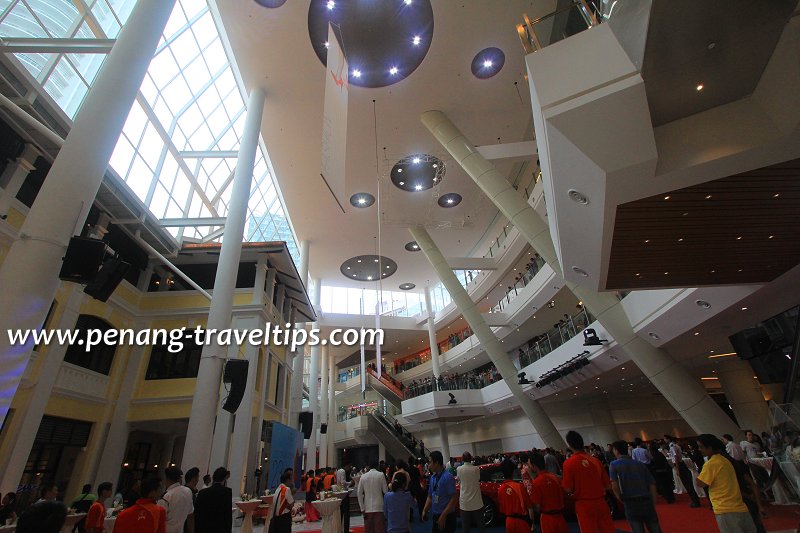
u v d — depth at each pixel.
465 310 23.14
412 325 36.78
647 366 11.88
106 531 5.89
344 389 41.38
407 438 30.20
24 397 9.91
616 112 4.93
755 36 4.47
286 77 17.00
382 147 20.97
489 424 30.88
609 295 12.71
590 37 5.20
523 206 14.93
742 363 17.06
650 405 23.17
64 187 5.44
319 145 20.55
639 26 4.53
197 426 9.68
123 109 6.41
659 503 9.73
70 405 11.95
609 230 6.48
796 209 6.22
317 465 32.88
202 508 4.88
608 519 3.95
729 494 4.01
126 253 15.23
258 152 23.20
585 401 23.59
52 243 5.09
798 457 6.55
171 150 16.86
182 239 17.53
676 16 4.27
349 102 18.39
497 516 8.59
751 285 8.87
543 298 21.62
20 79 9.14
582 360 15.61
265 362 16.55
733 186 5.59
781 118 4.82
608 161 5.11
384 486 5.83
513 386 20.56
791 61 4.50
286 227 33.00
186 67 16.66
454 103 18.94
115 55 6.69
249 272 17.20
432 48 16.56
